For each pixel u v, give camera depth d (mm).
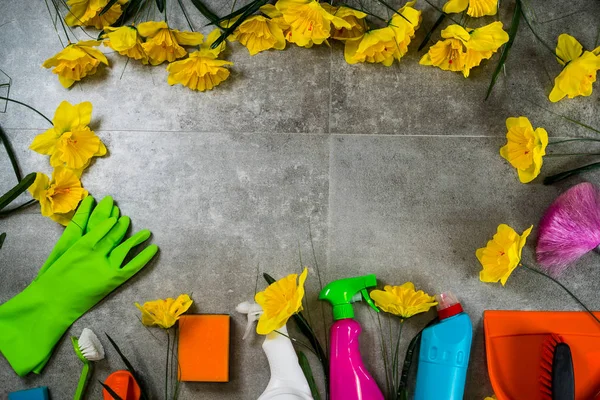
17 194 1196
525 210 1295
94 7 1261
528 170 1244
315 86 1331
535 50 1323
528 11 1321
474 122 1314
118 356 1296
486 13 1212
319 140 1321
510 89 1318
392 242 1297
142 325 1296
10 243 1320
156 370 1288
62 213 1304
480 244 1292
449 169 1307
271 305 1109
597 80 1308
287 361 1229
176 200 1318
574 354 1254
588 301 1274
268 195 1313
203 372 1258
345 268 1293
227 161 1323
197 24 1342
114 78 1347
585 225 1205
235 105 1333
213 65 1229
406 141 1315
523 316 1271
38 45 1354
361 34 1264
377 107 1324
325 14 1127
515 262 1102
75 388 1293
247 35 1275
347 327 1215
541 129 1134
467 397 1273
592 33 1319
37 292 1275
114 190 1324
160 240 1312
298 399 1212
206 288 1300
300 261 1298
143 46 1235
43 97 1348
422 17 1329
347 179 1312
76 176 1286
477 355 1278
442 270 1289
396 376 1269
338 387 1215
